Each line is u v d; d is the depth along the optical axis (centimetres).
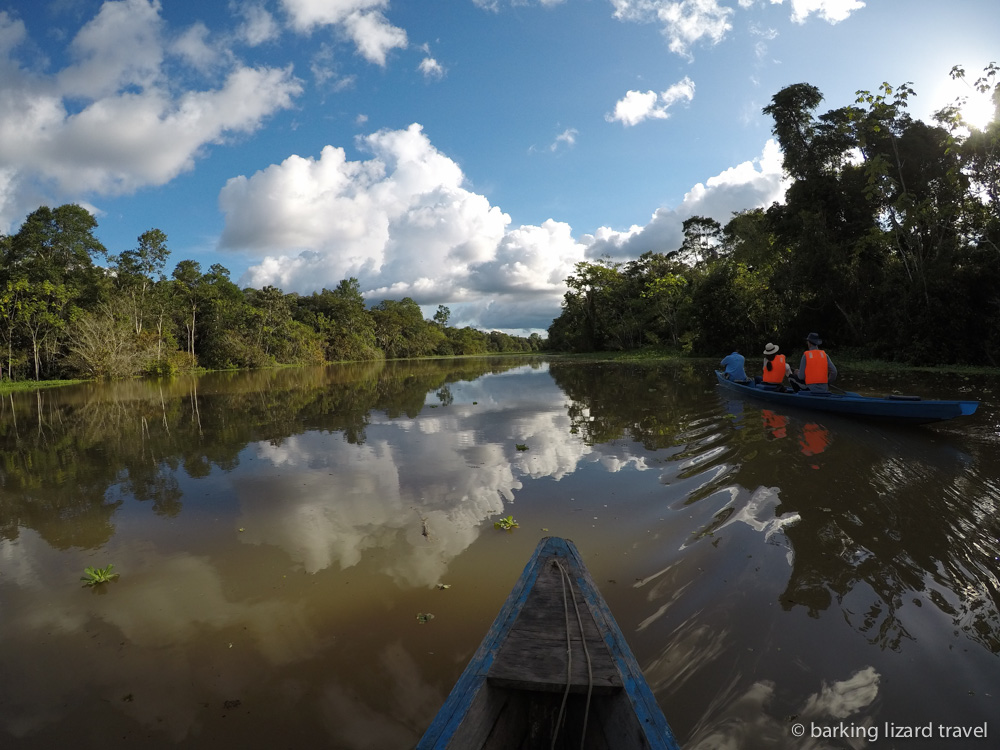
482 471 630
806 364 930
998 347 1537
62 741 234
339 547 430
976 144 1533
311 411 1244
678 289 3481
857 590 318
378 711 246
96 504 569
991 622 284
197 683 270
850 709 228
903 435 705
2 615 344
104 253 3975
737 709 230
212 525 492
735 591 323
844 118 2005
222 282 4962
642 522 444
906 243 1853
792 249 2289
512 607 260
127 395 1928
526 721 218
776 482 521
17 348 3062
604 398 1248
